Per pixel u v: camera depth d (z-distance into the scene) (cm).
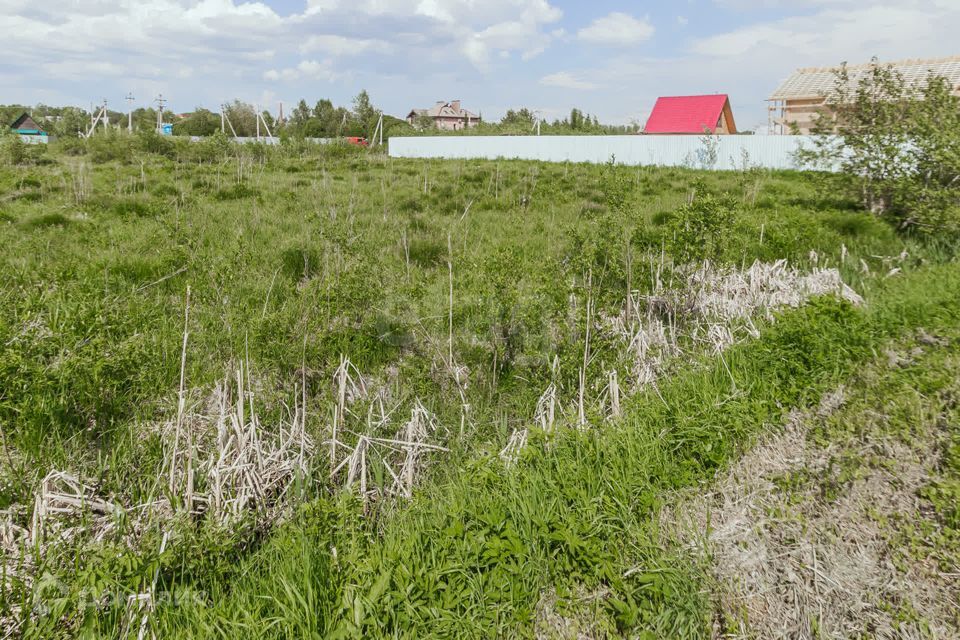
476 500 390
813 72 3544
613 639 307
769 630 312
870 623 308
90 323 553
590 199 1509
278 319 597
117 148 2883
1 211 1236
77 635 300
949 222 1104
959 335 552
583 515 377
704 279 756
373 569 325
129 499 411
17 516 382
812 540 355
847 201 1439
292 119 6347
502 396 555
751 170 1973
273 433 475
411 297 672
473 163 2741
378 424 475
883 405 451
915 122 1278
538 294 609
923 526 346
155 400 517
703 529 375
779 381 509
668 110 4666
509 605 317
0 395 465
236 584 334
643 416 494
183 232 855
